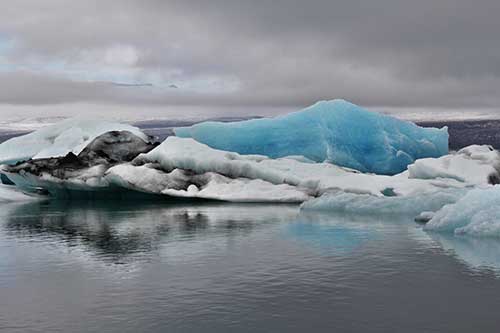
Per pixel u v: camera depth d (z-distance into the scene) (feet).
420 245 41.73
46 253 40.88
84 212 77.61
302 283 29.50
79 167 101.91
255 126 121.90
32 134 128.47
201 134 122.01
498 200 48.52
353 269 32.99
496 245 41.32
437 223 50.75
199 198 95.09
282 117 123.24
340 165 113.91
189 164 96.78
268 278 30.81
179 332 21.74
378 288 28.27
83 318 23.71
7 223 63.26
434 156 124.57
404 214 66.80
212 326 22.39
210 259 36.99
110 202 97.45
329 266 33.96
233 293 27.55
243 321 22.98
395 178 89.04
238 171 96.22
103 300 26.55
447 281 29.60
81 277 31.94
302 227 54.49
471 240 44.06
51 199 107.04
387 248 40.55
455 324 22.27
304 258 36.78
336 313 23.94
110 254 39.91
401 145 121.80
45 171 102.17
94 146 106.42
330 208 73.20
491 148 107.96
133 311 24.63
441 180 89.30
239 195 88.53
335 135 117.50
